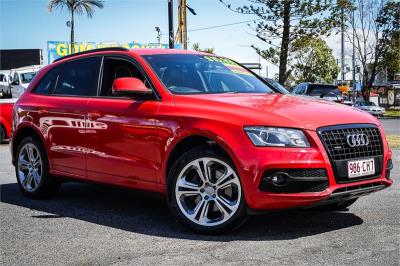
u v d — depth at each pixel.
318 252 3.93
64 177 5.95
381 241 4.20
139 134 5.00
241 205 4.34
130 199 6.25
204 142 4.72
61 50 38.88
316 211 5.36
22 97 6.67
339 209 5.40
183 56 5.71
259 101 4.79
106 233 4.66
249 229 4.66
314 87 20.17
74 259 3.92
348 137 4.46
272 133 4.26
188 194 4.63
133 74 5.43
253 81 5.82
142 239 4.44
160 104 4.95
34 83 6.66
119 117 5.21
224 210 4.45
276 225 4.79
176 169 4.66
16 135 6.57
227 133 4.37
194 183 4.65
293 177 4.19
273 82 12.59
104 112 5.38
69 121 5.78
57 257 3.98
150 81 5.19
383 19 45.34
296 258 3.80
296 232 4.53
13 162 6.69
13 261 3.91
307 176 4.23
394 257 3.79
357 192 4.49
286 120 4.34
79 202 6.11
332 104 5.01
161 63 5.41
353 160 4.46
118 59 5.67
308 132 4.30
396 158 10.19
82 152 5.63
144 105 5.05
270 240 4.29
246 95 5.10
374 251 3.94
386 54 46.00
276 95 5.27
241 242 4.25
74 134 5.72
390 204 5.63
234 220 4.39
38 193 6.29
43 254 4.07
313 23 27.41
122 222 5.07
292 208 4.27
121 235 4.58
